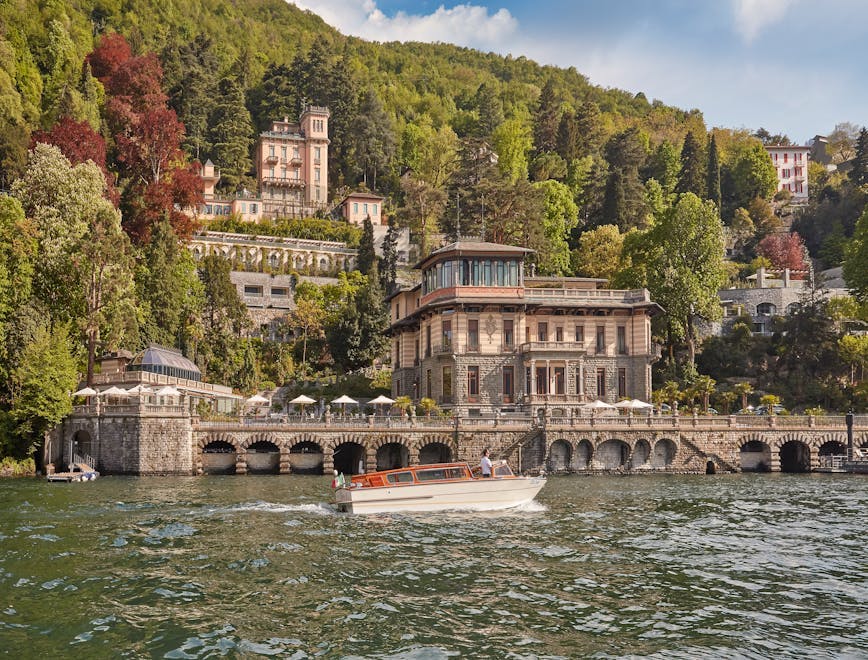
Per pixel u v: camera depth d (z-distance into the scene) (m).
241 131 161.12
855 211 162.38
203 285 101.31
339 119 176.50
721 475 68.56
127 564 27.81
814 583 26.41
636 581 26.47
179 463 62.78
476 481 43.22
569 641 20.12
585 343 81.06
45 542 31.39
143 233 99.75
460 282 78.31
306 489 52.81
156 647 19.19
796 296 115.25
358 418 66.50
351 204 152.88
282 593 24.23
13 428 61.53
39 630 20.36
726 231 162.12
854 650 19.67
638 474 69.06
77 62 127.44
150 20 198.12
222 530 35.19
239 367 96.88
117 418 62.44
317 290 113.94
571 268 126.00
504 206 115.25
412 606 23.03
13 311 64.44
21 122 102.38
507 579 26.55
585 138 172.38
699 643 20.08
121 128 116.56
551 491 53.97
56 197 76.31
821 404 93.62
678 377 95.06
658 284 95.06
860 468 69.00
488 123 192.50
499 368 78.00
